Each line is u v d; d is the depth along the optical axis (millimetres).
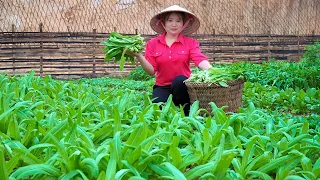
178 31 5121
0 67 12438
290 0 16312
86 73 13211
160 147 2916
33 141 3053
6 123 3404
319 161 2799
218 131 3305
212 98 4699
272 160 2830
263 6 16109
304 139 3203
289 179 2627
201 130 3463
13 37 12438
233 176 2570
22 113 3580
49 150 2857
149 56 5211
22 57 12547
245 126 3764
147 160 2586
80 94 5324
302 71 9336
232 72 4812
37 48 12656
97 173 2338
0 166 2312
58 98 5074
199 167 2596
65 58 12984
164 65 5195
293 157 2852
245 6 15898
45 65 12789
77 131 3127
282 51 15148
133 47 4770
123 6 14922
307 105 6410
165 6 15430
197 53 5168
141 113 3512
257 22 16047
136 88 10430
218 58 14523
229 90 4730
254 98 7031
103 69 13391
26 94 4793
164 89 5293
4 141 2805
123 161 2494
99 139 3352
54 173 2523
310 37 15352
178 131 3182
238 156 3084
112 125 3391
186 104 5039
